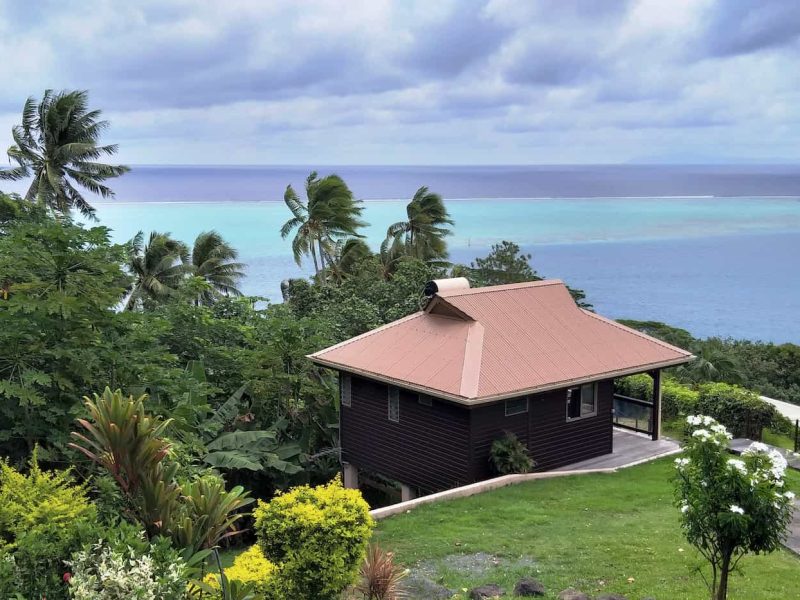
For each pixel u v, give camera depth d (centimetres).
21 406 1397
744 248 15575
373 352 1917
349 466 2048
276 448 2056
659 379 2050
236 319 2694
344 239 4509
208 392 1973
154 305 3691
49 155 3703
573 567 1086
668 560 1087
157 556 599
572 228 18800
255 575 780
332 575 787
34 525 720
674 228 19538
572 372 1777
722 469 745
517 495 1542
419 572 1105
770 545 750
